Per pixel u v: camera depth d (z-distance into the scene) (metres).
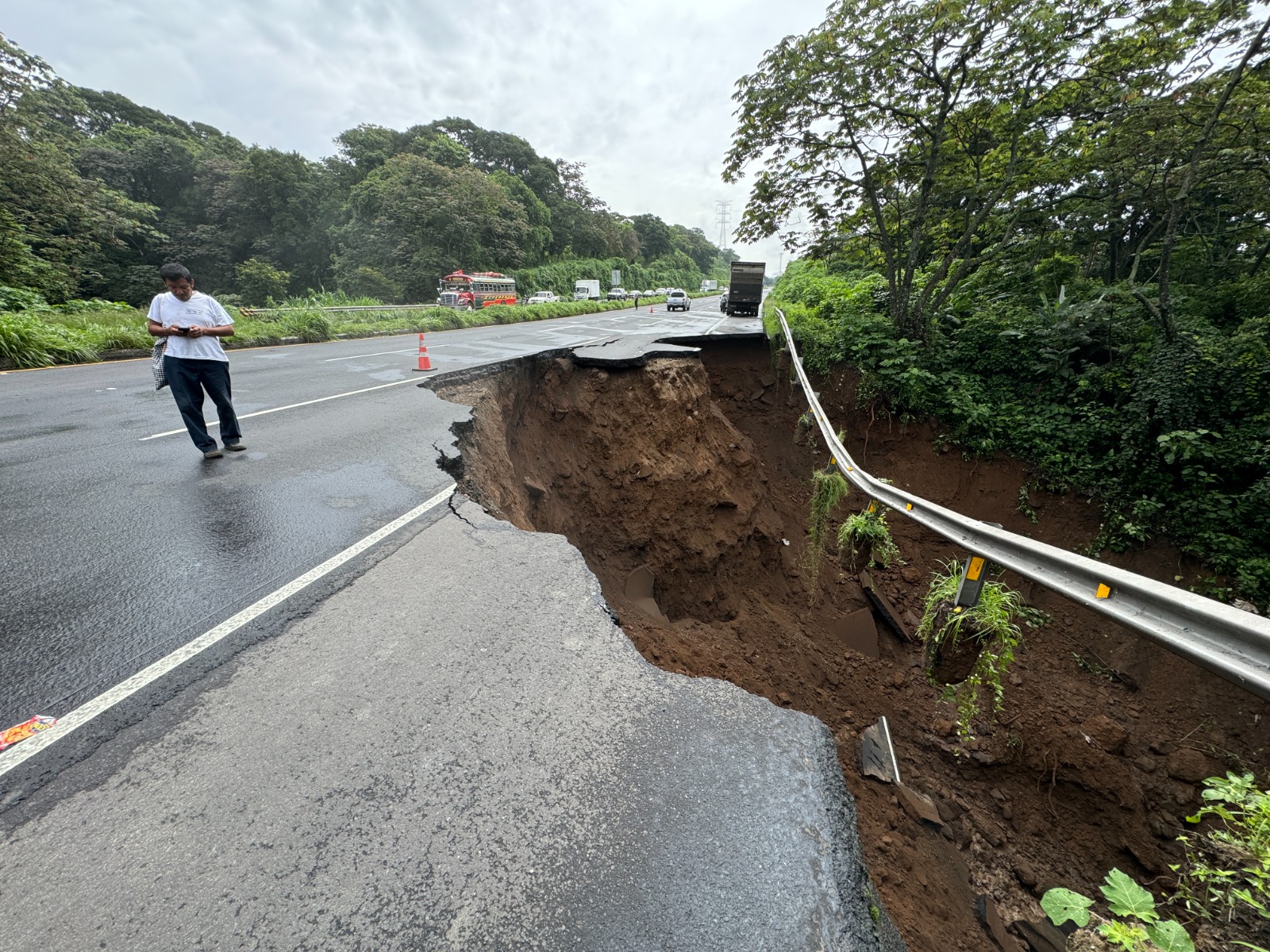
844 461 7.52
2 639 2.67
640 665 2.62
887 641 9.09
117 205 38.09
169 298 5.01
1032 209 11.82
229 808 1.82
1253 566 7.66
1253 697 7.06
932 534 10.62
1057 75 9.60
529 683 2.46
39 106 23.55
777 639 8.68
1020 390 11.00
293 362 12.02
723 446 11.48
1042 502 10.05
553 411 10.33
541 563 3.54
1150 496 8.86
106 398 8.11
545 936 1.48
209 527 3.95
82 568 3.36
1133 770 6.86
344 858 1.67
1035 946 4.75
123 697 2.31
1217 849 3.47
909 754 6.98
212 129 72.50
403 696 2.35
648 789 1.96
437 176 45.12
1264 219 11.48
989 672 3.92
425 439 6.13
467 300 33.59
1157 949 2.13
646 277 82.62
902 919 3.64
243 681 2.43
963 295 13.75
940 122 10.38
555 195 72.44
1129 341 10.25
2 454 5.48
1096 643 8.37
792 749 2.17
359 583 3.26
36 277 19.98
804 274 31.83
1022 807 6.50
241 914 1.50
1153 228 12.25
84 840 1.70
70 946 1.41
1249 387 8.20
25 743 2.06
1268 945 2.92
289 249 52.41
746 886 1.65
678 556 9.68
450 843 1.73
